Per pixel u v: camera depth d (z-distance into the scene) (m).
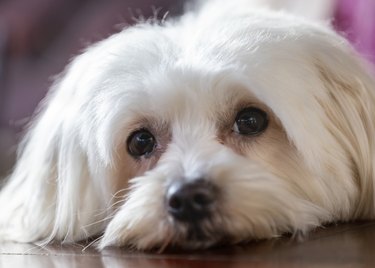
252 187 0.39
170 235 0.39
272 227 0.39
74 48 0.90
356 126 0.45
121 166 0.45
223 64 0.43
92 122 0.46
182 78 0.43
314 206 0.43
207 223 0.38
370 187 0.45
